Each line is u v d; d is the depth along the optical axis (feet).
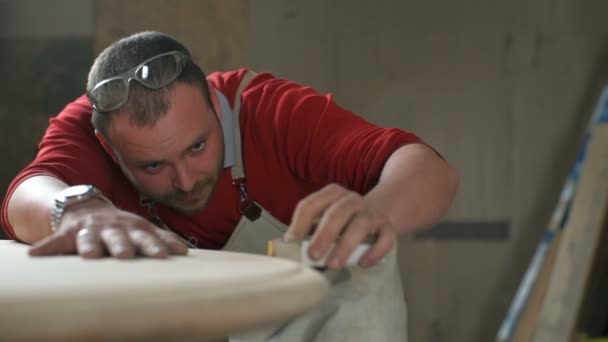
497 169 9.20
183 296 1.60
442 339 9.24
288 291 1.79
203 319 1.59
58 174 3.73
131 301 1.55
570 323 7.79
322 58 9.12
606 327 8.66
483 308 9.20
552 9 9.13
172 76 3.34
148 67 3.32
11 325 1.46
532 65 9.14
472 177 9.21
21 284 1.64
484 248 9.22
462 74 9.15
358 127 3.75
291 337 3.43
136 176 3.59
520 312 8.23
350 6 9.13
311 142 3.77
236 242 4.06
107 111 3.36
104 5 8.76
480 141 9.19
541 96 9.15
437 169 3.18
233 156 3.94
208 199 3.74
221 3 8.94
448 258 9.24
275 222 3.99
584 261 7.95
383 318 3.29
